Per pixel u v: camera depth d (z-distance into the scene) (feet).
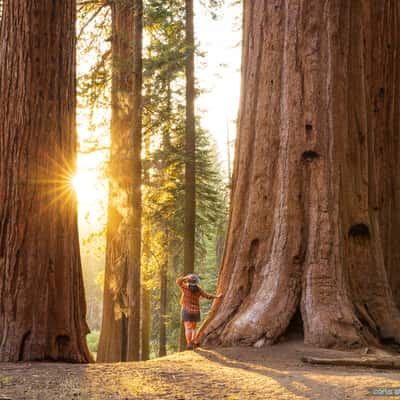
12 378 19.77
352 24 32.73
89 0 62.39
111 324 59.62
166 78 58.75
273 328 28.12
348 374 20.92
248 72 33.96
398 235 34.88
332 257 29.32
